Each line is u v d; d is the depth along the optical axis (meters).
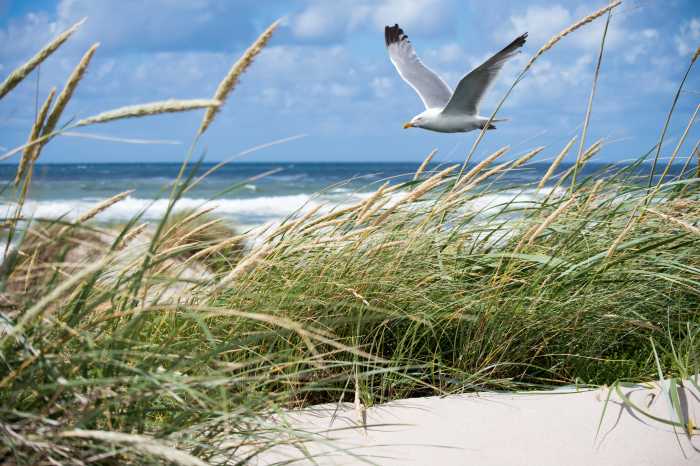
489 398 3.06
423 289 3.39
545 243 4.00
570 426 2.71
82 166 76.19
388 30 9.23
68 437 1.74
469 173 3.38
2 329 1.89
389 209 3.13
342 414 2.88
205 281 2.13
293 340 3.06
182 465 1.77
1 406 1.79
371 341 3.31
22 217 1.83
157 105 1.51
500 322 3.38
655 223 3.95
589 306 3.47
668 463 2.40
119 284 1.89
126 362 2.13
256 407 2.21
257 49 1.67
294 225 3.04
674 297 3.84
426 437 2.62
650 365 3.53
